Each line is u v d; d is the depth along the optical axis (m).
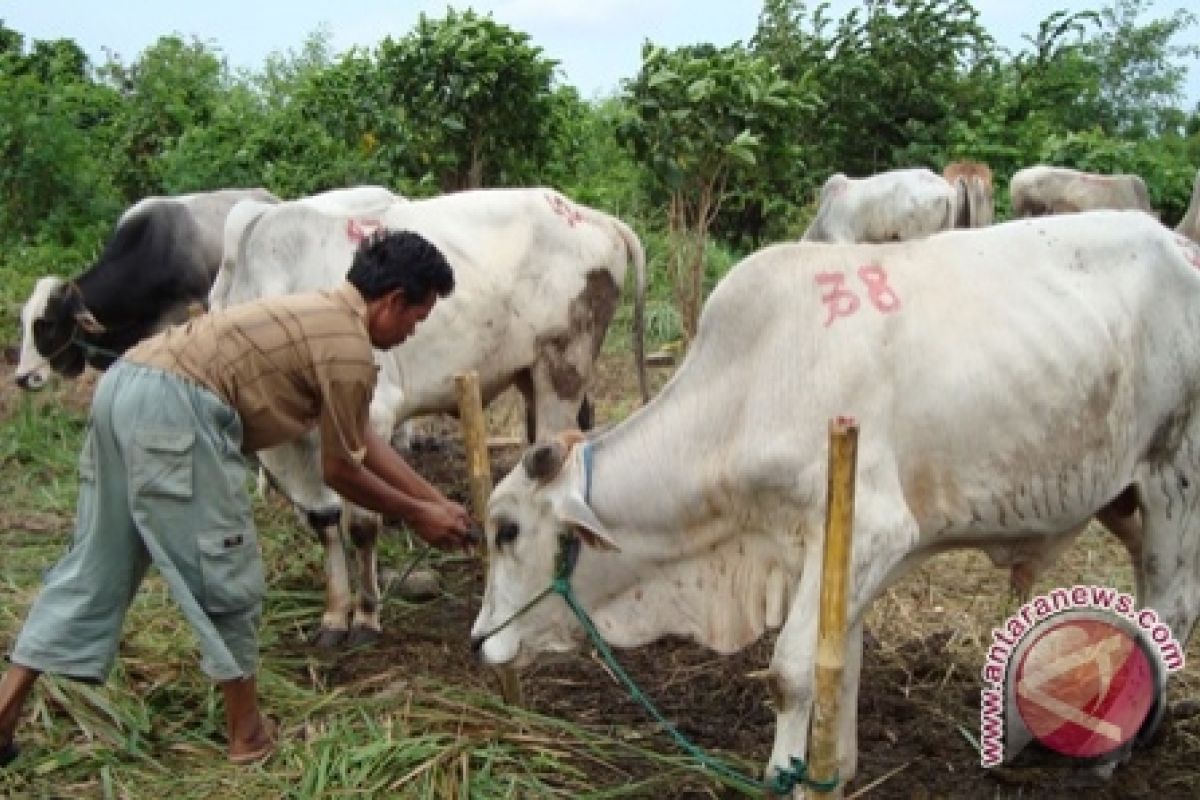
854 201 8.73
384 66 10.96
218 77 20.23
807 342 3.64
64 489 7.19
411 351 5.50
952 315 3.69
